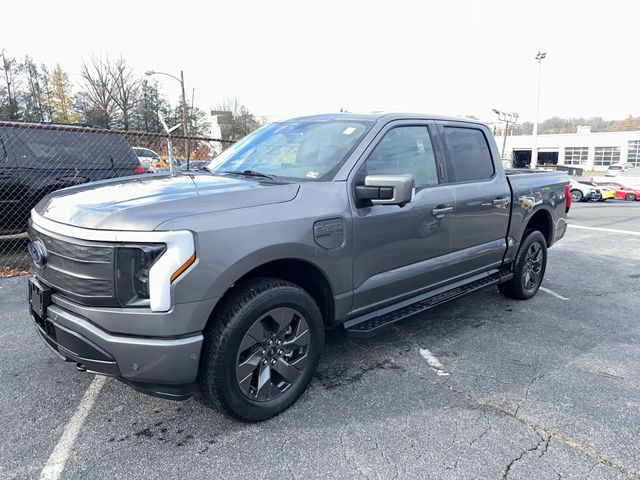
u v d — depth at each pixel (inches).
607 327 175.2
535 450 100.5
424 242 141.8
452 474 92.5
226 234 95.0
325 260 113.5
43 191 277.3
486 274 179.3
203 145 715.4
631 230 440.1
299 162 129.8
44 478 90.0
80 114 1823.3
